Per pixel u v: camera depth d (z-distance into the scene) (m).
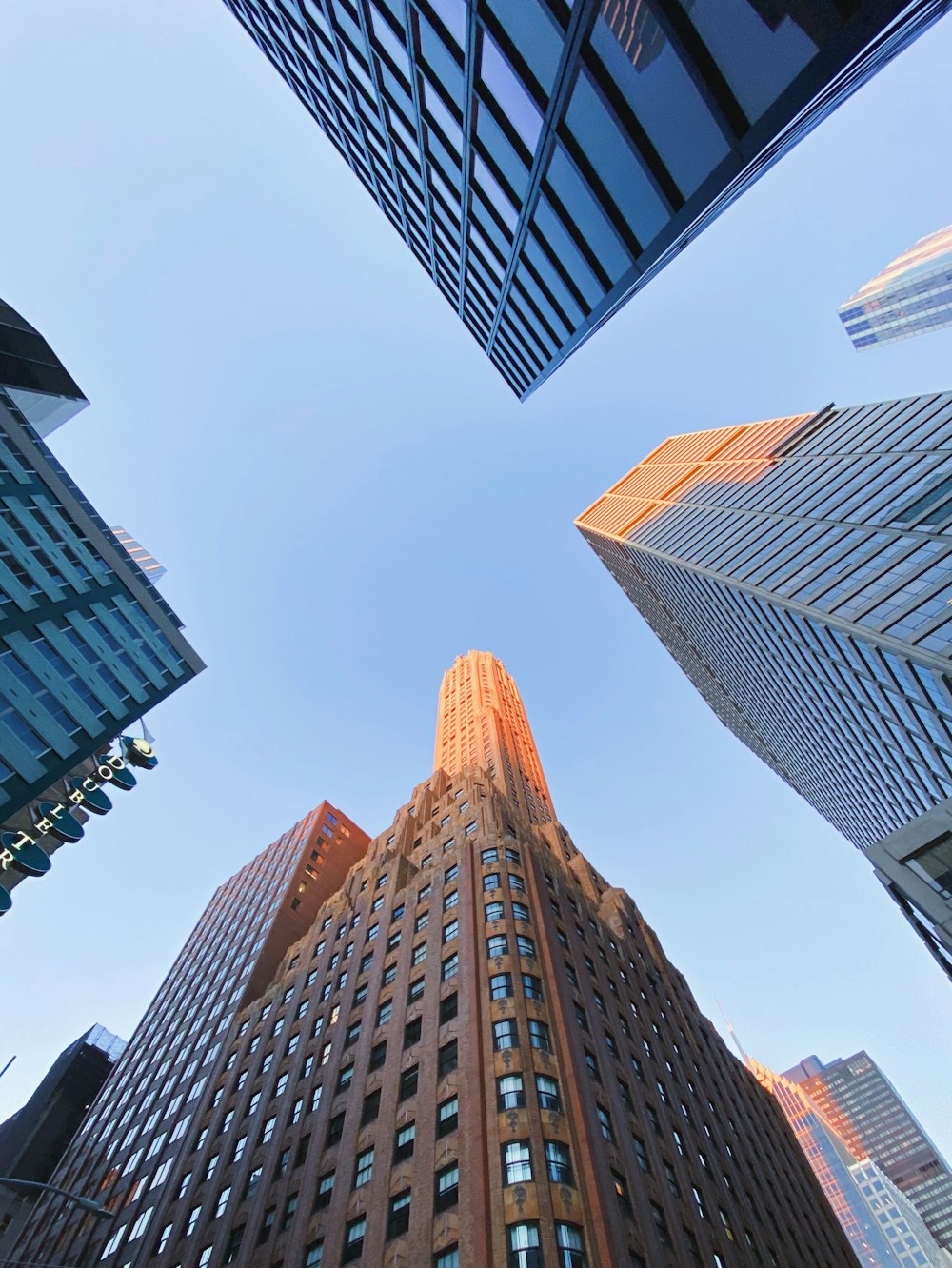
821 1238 58.94
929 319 140.38
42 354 63.47
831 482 79.94
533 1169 29.69
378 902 59.09
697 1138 46.16
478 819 62.69
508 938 44.19
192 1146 50.25
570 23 14.83
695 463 134.38
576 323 29.08
